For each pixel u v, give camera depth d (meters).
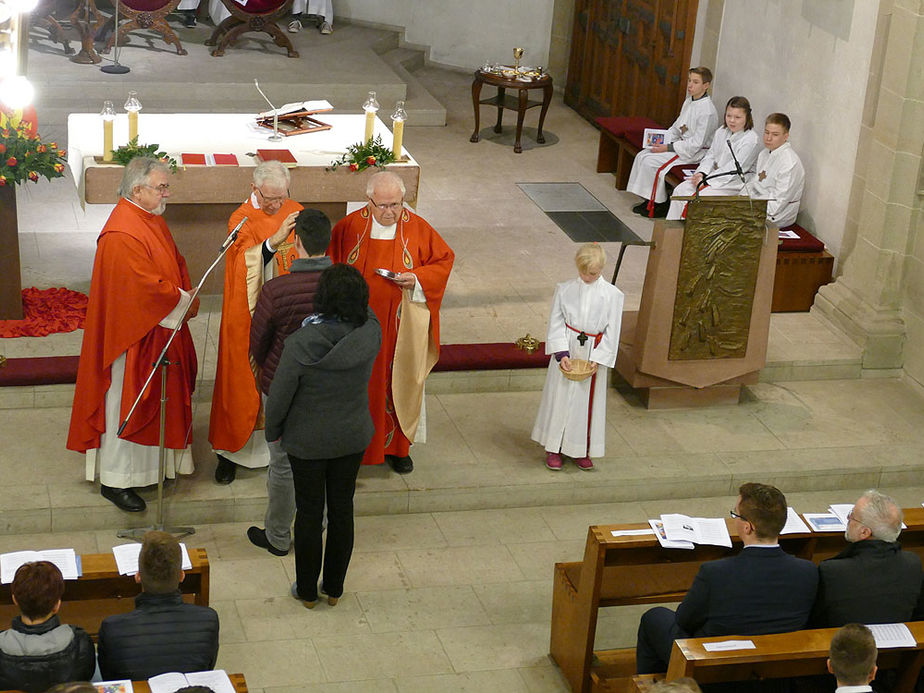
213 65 12.74
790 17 9.64
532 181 11.44
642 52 12.19
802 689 4.94
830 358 8.36
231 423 6.38
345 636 5.78
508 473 7.00
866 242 8.45
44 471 6.55
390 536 6.61
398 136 7.81
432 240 6.51
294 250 6.42
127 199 5.98
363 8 14.80
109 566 4.73
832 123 9.01
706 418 7.82
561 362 6.75
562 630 5.60
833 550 5.48
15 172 7.13
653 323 7.47
